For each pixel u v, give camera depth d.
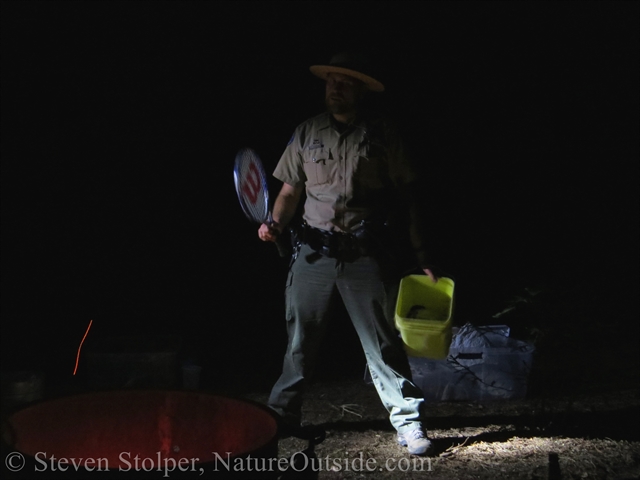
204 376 5.64
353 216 4.05
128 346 5.16
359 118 4.08
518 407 4.99
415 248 4.29
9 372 4.52
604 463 3.97
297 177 4.21
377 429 4.58
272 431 2.43
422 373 5.11
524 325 6.55
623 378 5.46
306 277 4.12
